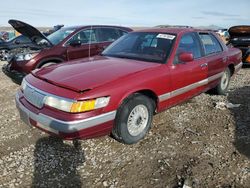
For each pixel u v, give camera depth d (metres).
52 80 3.59
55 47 7.10
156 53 4.49
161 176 3.21
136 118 3.83
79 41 7.29
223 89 6.23
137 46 4.78
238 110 5.29
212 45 5.68
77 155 3.62
